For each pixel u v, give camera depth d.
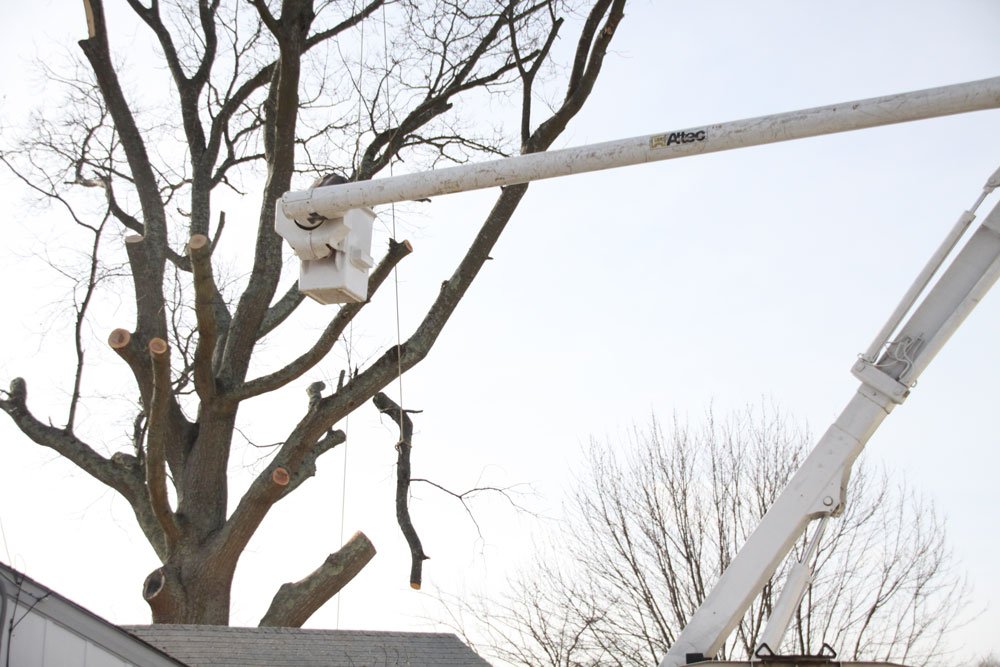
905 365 8.22
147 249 16.94
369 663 10.72
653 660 21.31
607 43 16.06
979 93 6.11
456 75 18.41
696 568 22.30
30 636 7.40
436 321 15.95
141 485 16.73
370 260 7.40
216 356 17.97
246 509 15.46
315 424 15.78
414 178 7.00
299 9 15.50
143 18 18.47
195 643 10.74
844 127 6.33
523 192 15.80
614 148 6.62
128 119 17.42
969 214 8.08
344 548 15.77
